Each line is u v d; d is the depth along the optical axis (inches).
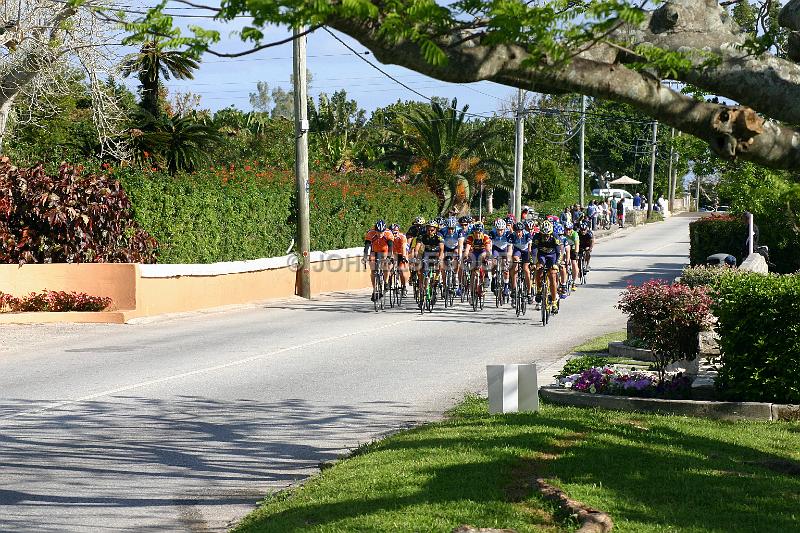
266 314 976.3
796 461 337.7
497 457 328.5
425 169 2281.0
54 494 321.1
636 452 343.0
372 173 1699.1
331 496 289.7
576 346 695.1
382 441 374.6
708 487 297.6
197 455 376.5
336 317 940.6
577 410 435.5
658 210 3880.4
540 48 199.6
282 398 493.4
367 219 1488.7
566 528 249.9
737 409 425.4
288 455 376.5
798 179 326.0
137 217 948.0
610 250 2177.7
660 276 1489.9
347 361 623.8
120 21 200.1
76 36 956.0
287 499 298.0
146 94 1252.5
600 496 284.8
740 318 439.2
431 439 365.7
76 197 907.4
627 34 221.8
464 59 201.6
